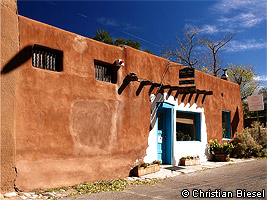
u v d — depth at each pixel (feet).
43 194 19.70
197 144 38.22
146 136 30.30
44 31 21.91
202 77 40.29
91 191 21.48
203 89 40.24
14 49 19.74
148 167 28.71
